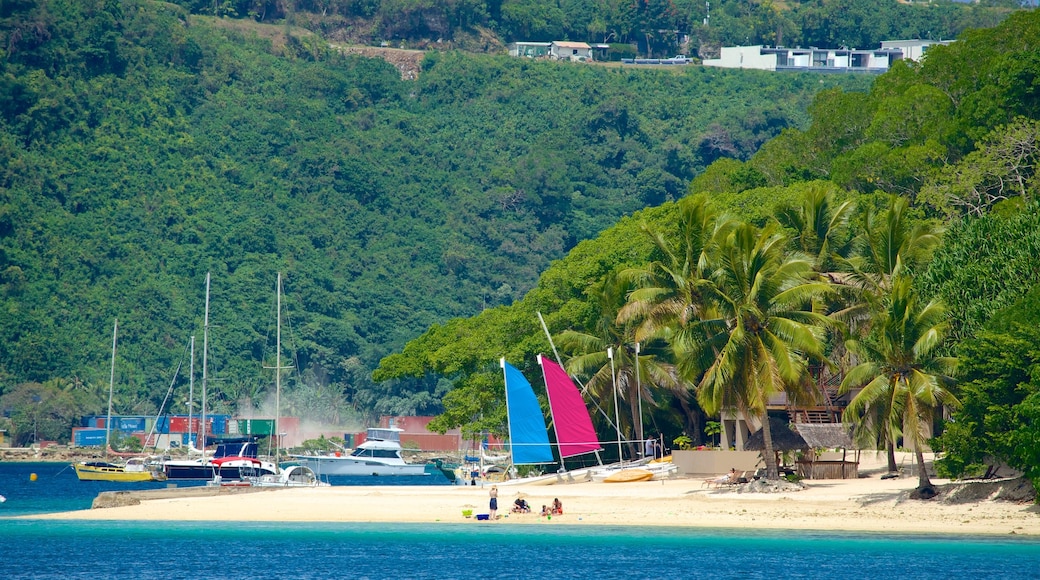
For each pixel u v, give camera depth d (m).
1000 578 193.38
